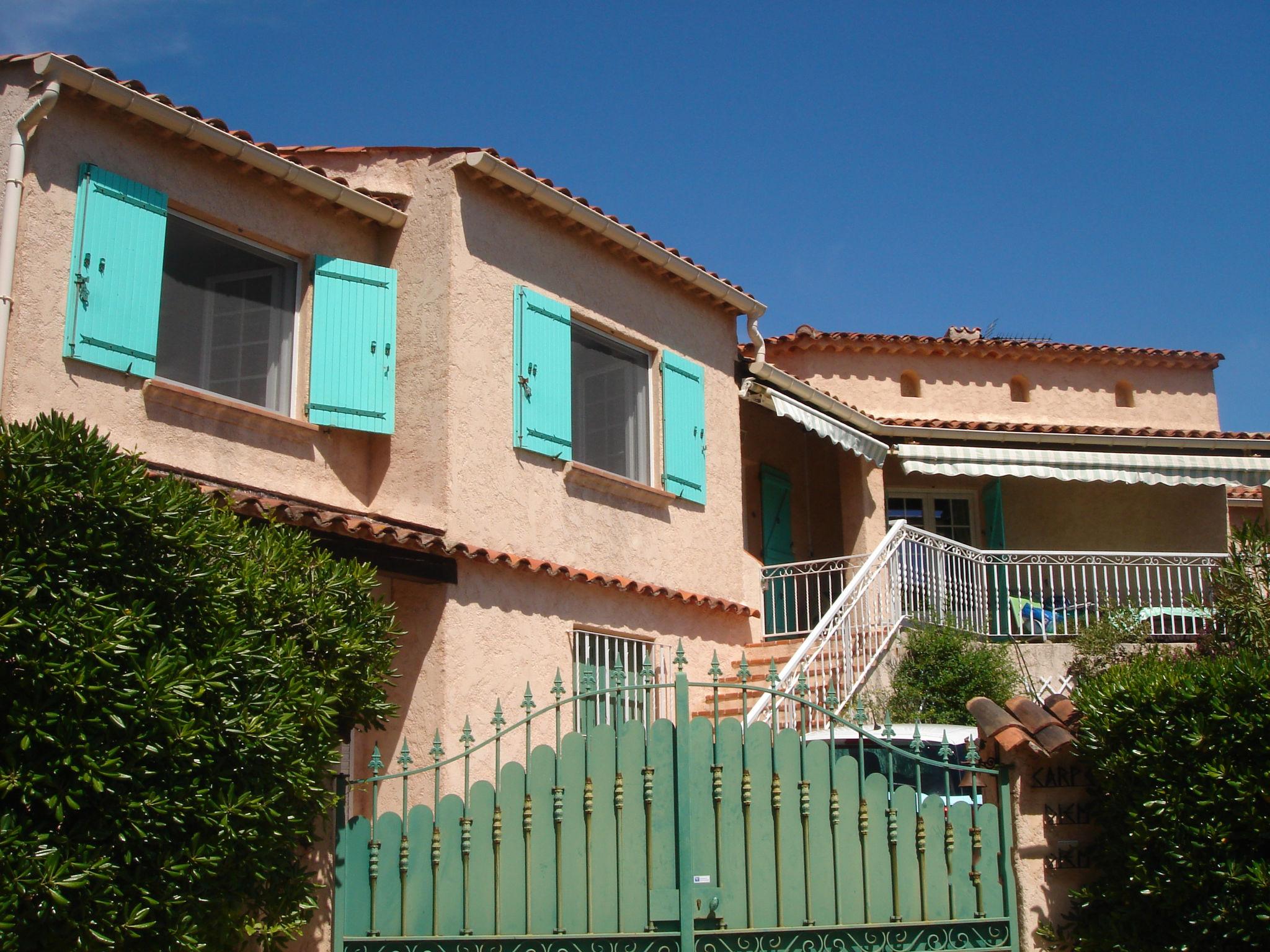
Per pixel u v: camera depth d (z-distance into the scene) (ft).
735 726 28.48
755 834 27.96
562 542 43.55
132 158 36.27
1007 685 46.34
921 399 66.95
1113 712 27.78
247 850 24.12
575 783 28.14
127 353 34.86
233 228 39.01
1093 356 69.46
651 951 27.14
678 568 48.47
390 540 36.22
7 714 21.49
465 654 38.75
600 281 47.50
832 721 28.84
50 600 22.12
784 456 64.49
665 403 49.11
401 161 43.37
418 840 28.07
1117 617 50.88
